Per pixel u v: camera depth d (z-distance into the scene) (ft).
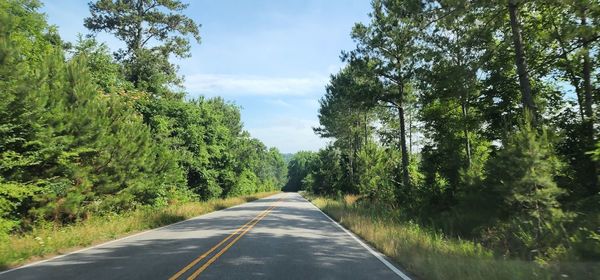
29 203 57.62
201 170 157.99
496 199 47.55
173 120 132.46
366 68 102.83
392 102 108.68
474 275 26.55
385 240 45.39
